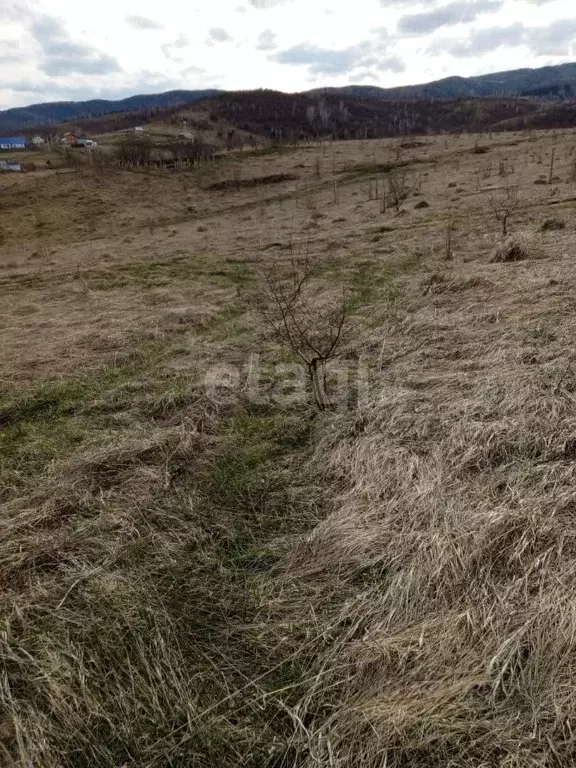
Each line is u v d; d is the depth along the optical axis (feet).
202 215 115.96
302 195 121.19
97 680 7.45
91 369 22.33
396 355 19.88
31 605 8.78
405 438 13.44
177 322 28.68
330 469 12.92
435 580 8.68
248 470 13.34
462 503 10.46
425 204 68.33
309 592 9.25
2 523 11.41
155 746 6.70
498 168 99.55
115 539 10.61
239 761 6.58
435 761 6.16
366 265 38.58
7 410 18.78
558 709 6.43
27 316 34.14
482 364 17.25
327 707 7.14
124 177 161.27
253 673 7.82
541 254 31.17
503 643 7.29
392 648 7.63
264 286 35.60
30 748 6.43
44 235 109.81
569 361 15.76
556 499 9.91
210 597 9.29
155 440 14.66
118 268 51.19
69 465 13.87
